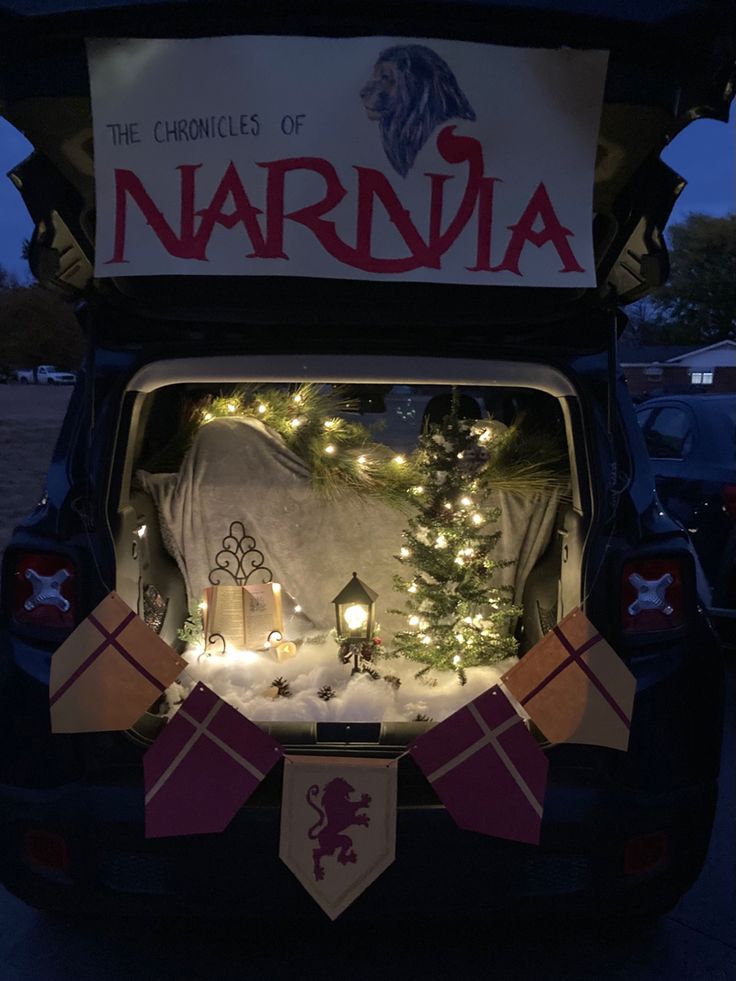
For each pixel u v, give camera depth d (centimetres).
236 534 318
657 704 248
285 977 272
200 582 321
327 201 226
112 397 260
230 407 346
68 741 245
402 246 228
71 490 251
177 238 227
